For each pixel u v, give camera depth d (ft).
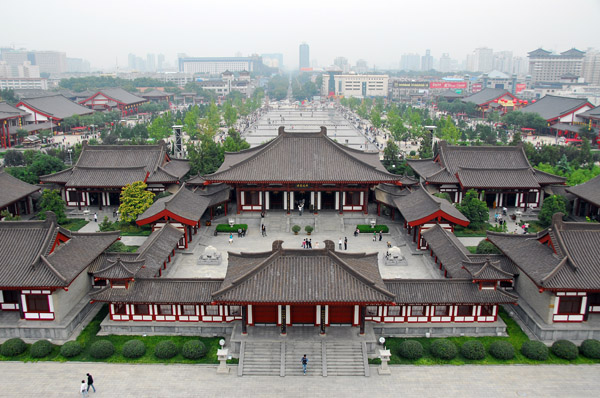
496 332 179.83
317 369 158.20
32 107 620.90
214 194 296.10
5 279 168.76
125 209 278.46
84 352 168.45
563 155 402.31
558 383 154.10
